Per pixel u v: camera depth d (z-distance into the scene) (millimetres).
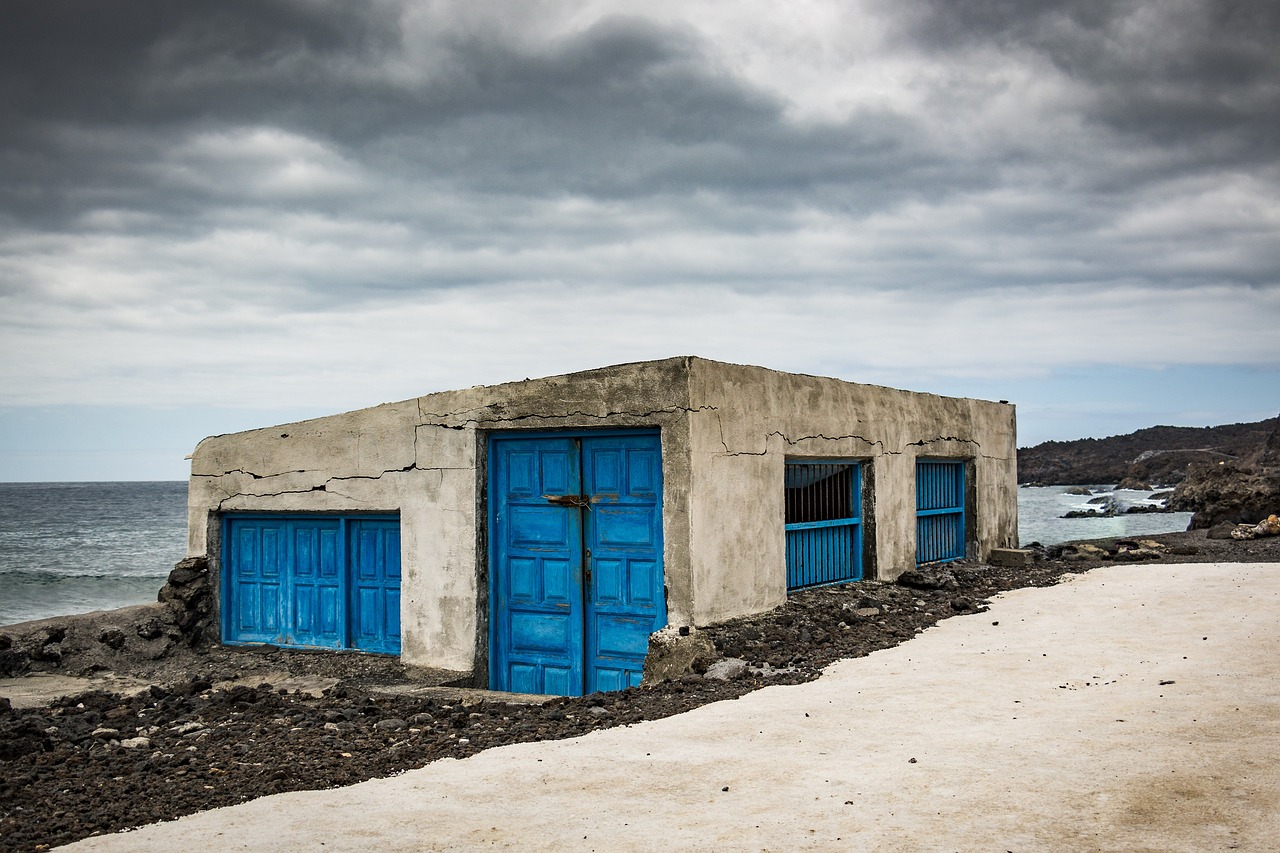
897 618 10859
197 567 13023
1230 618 9500
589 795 4984
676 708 7184
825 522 12531
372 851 4266
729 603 10414
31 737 6727
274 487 12695
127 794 5453
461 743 6414
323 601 12570
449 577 11484
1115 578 13164
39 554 42469
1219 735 5531
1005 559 16125
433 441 11664
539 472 11164
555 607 11008
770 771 5277
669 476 10062
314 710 8008
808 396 12023
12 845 4633
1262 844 3992
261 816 4797
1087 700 6637
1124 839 4105
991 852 4027
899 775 5086
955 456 15781
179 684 9414
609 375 10492
